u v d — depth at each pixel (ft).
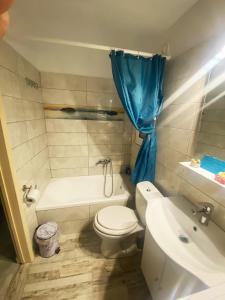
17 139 4.50
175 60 4.83
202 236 3.24
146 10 3.45
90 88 7.30
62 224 6.10
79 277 4.64
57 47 5.59
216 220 3.38
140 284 4.50
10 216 4.38
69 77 6.96
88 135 7.91
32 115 5.77
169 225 3.74
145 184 5.44
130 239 5.36
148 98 5.05
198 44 3.94
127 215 5.28
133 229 4.86
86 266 4.98
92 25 4.13
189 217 3.68
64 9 3.54
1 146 3.76
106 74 7.12
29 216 5.14
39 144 6.47
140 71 4.76
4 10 1.17
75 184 8.04
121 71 4.56
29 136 5.42
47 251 5.13
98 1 3.26
